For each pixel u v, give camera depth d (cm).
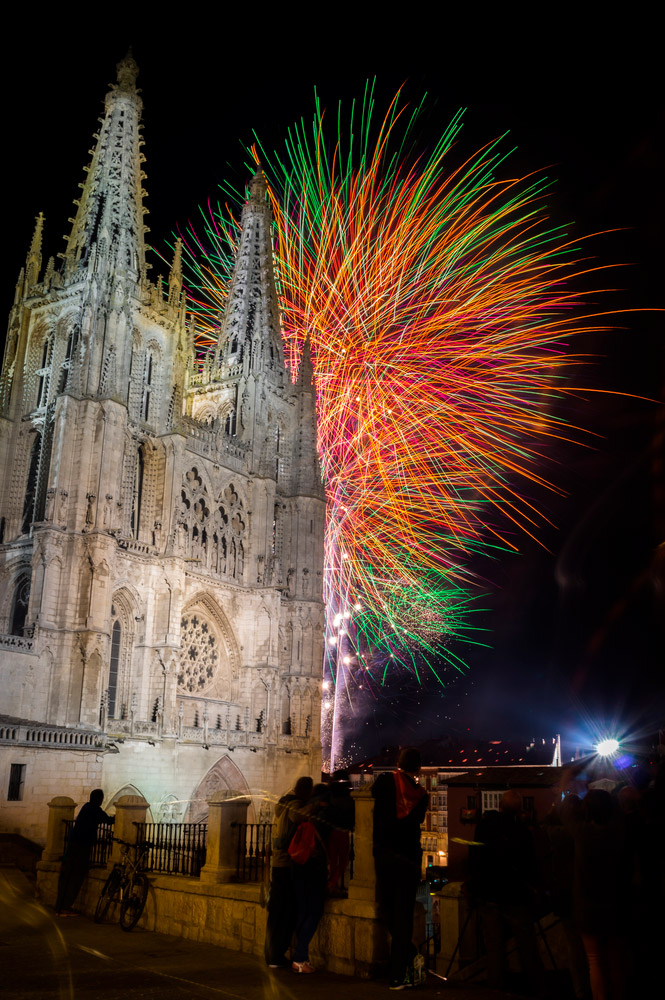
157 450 7356
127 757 6281
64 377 7012
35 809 4922
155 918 2211
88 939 2072
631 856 1362
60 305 7206
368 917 1714
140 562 6931
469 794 5197
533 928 1498
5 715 5284
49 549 6191
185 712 7194
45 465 6838
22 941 2028
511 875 1516
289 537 8919
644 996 1432
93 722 5966
